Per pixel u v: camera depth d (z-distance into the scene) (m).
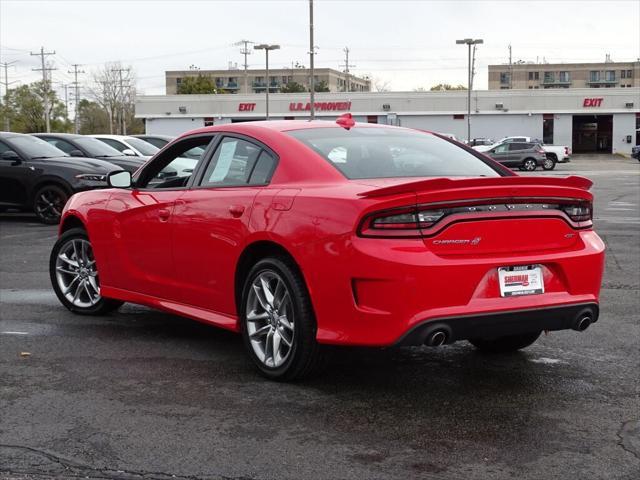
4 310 6.71
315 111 68.38
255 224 4.58
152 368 4.93
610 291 7.52
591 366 4.99
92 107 119.44
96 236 6.06
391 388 4.51
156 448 3.63
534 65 144.00
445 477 3.30
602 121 69.12
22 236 12.27
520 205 4.21
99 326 6.10
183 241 5.20
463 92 66.00
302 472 3.36
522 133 65.75
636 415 4.08
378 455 3.54
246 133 5.07
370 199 4.03
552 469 3.39
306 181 4.51
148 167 5.80
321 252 4.16
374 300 4.00
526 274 4.21
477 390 4.48
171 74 157.25
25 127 103.50
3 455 3.55
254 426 3.90
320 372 4.55
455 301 4.00
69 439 3.74
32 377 4.75
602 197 20.52
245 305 4.74
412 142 5.13
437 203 4.00
